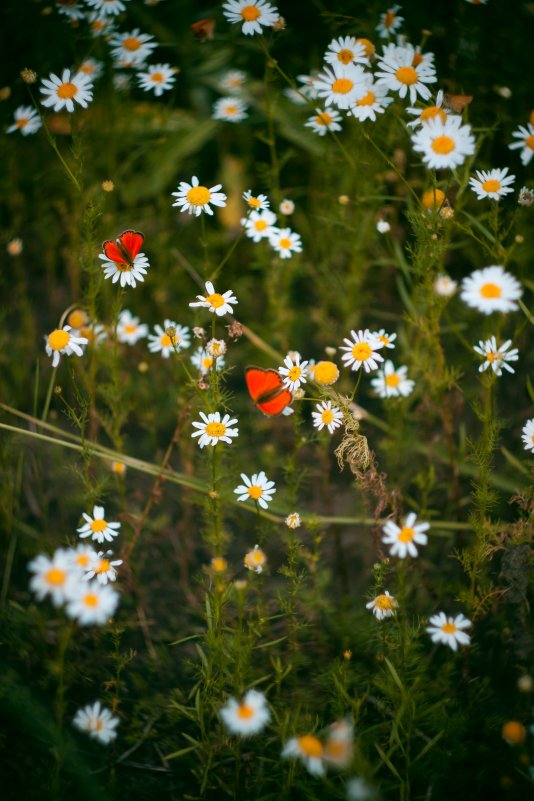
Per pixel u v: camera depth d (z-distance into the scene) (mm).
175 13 1183
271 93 1092
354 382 1118
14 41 1134
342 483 1053
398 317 1108
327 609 960
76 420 908
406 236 1127
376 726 871
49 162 1179
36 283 1189
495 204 915
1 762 896
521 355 1101
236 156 1222
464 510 1019
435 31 1075
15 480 1043
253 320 1150
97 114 1141
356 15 1069
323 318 1131
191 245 1186
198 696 873
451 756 879
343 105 929
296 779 873
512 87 1078
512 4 1074
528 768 854
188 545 1021
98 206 948
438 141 881
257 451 1069
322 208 1149
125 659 907
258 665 943
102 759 902
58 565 826
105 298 1106
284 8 1160
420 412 1048
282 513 1008
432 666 944
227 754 896
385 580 982
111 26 1054
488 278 854
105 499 1043
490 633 955
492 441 902
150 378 1108
